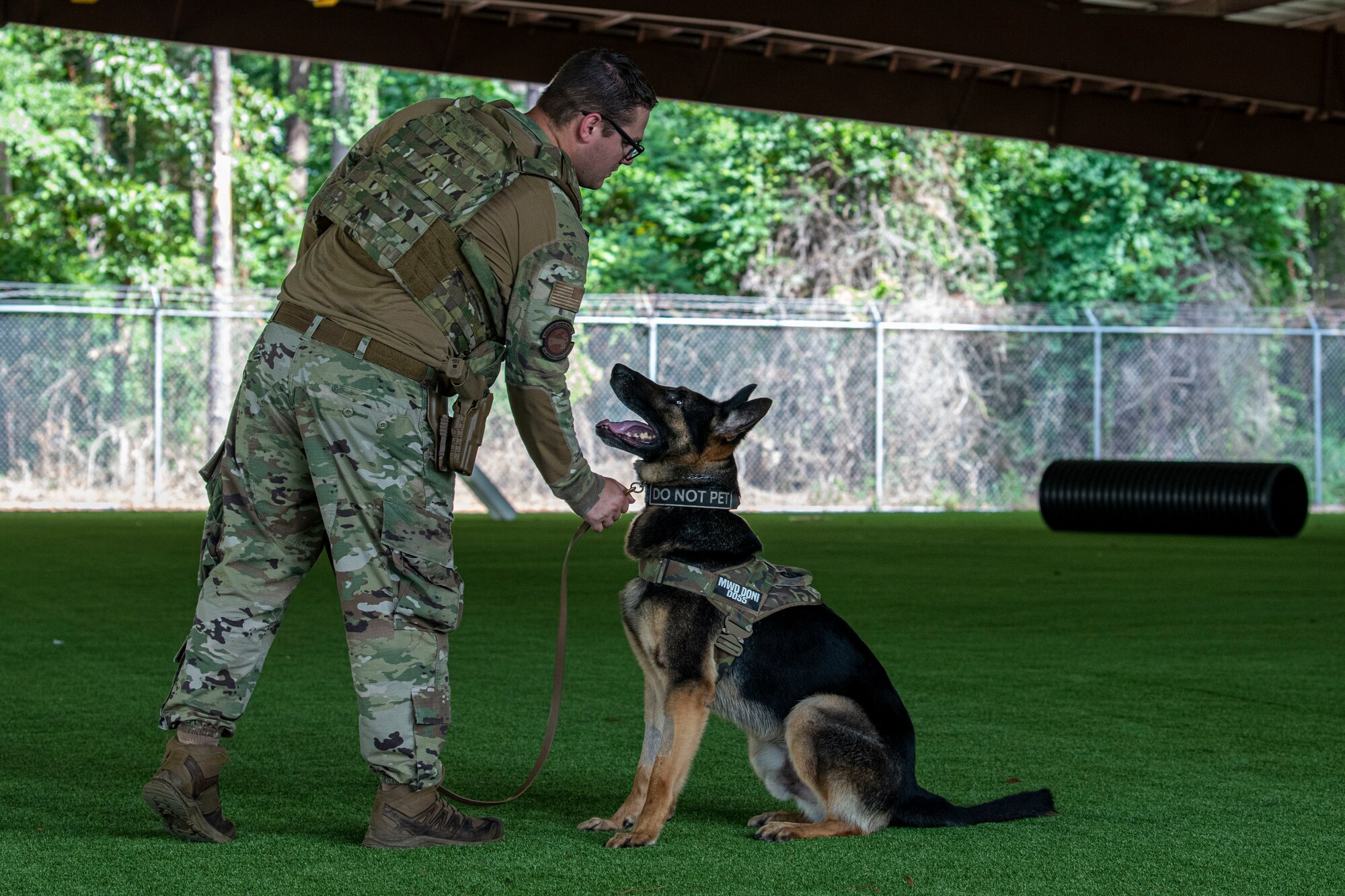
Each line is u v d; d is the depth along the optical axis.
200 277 24.06
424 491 3.39
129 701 5.44
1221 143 16.89
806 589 3.86
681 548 3.75
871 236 25.34
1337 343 24.31
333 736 4.82
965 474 22.34
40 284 20.30
